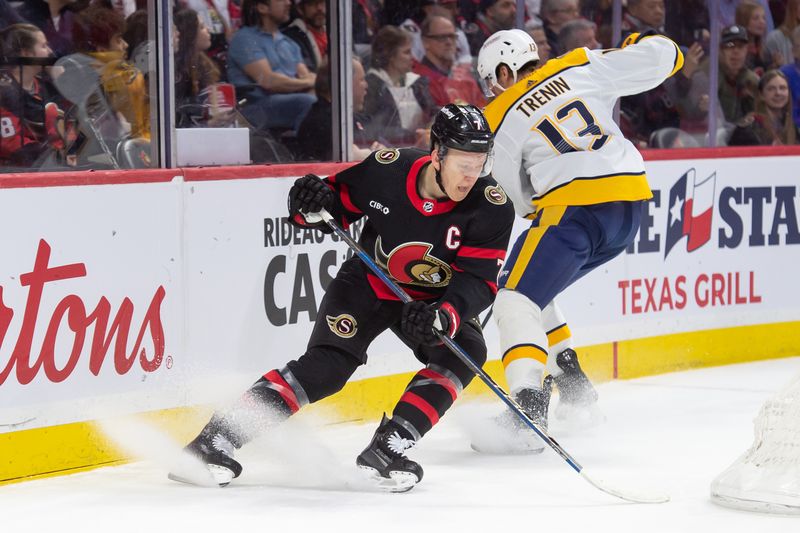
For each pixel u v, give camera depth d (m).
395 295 5.78
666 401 8.17
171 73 6.84
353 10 8.09
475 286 5.53
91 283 6.14
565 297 8.78
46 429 5.96
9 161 6.61
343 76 7.90
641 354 9.29
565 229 6.55
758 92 10.30
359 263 5.83
